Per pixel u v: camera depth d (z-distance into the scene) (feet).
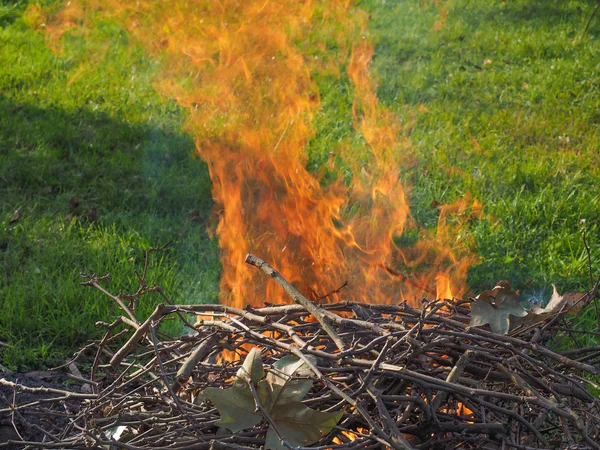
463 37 35.81
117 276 15.48
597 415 8.03
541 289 16.71
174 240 18.01
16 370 12.94
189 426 7.33
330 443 7.24
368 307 8.77
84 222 18.89
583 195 20.89
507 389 7.82
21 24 35.14
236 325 8.29
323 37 35.06
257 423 7.05
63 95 26.99
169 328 13.82
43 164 21.44
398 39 35.32
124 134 24.09
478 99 28.71
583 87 30.09
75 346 13.70
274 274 8.21
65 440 7.80
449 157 23.25
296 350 7.34
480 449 7.29
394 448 6.45
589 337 13.66
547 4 40.04
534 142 25.12
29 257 16.69
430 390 7.38
